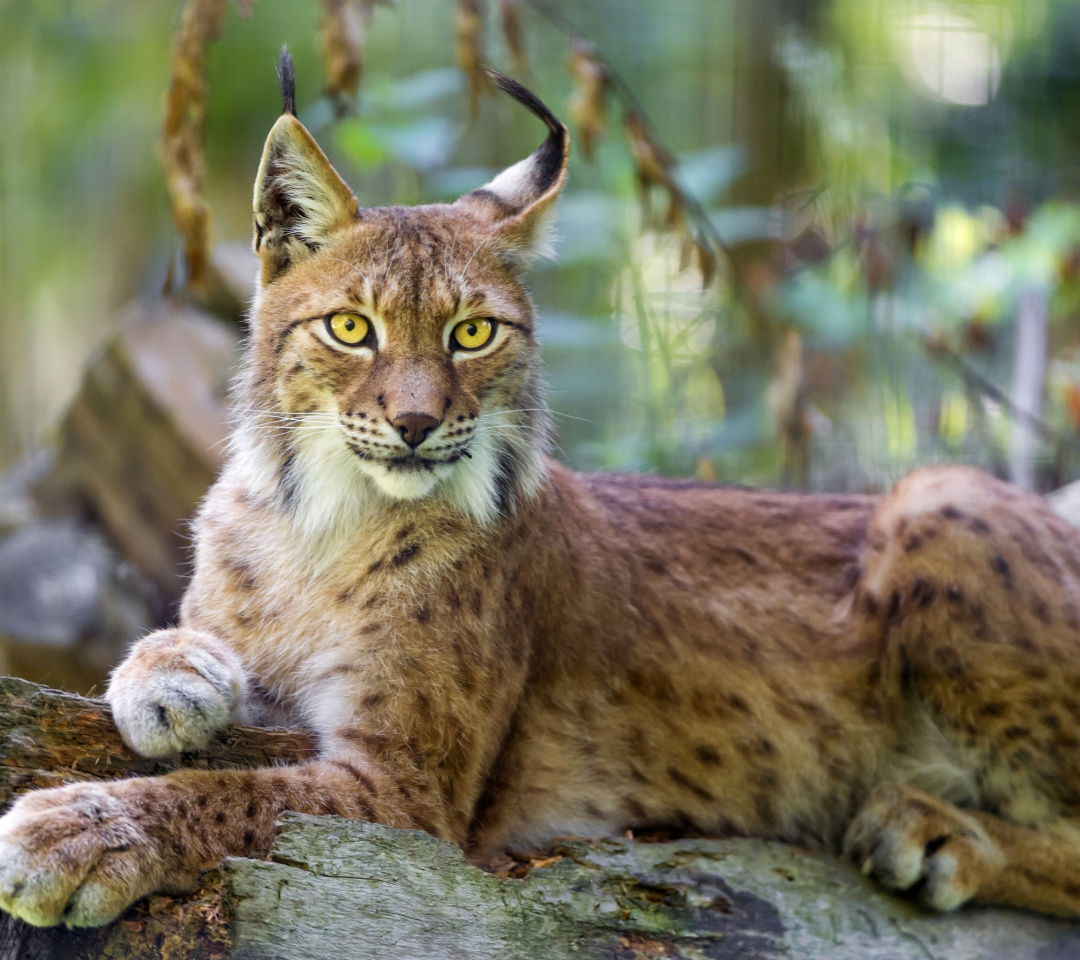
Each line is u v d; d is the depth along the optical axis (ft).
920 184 58.18
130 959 22.27
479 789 27.89
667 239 59.98
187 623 30.30
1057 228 60.23
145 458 53.98
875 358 57.57
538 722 29.78
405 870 24.09
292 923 22.75
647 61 72.28
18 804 22.81
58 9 87.35
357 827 24.36
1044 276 58.80
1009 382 59.62
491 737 27.94
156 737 24.66
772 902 27.14
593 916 24.97
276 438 29.01
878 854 28.50
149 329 55.93
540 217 29.84
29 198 86.63
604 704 30.45
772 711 31.40
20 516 54.80
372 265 27.91
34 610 49.80
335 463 28.45
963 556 30.35
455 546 28.27
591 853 27.53
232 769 25.72
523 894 24.90
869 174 64.44
